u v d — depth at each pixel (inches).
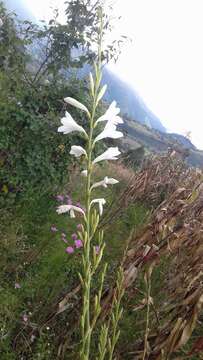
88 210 63.3
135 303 141.5
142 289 148.0
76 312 124.0
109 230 193.2
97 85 62.9
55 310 125.1
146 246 117.1
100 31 63.8
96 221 62.8
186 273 125.2
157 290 145.0
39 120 181.8
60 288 142.7
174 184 259.0
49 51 271.4
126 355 115.8
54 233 159.3
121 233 202.1
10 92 193.2
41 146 185.0
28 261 151.9
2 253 149.8
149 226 132.9
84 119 189.5
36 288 141.3
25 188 185.2
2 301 128.3
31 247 161.8
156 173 252.4
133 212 234.4
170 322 107.8
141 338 118.9
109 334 119.3
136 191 208.1
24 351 116.9
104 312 113.9
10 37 248.4
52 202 192.9
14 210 181.0
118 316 71.7
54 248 164.4
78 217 192.4
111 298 113.0
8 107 178.5
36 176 187.2
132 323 131.5
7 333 118.9
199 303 96.0
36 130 179.6
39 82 243.0
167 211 140.3
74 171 213.9
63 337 120.4
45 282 144.3
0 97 182.5
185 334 96.3
